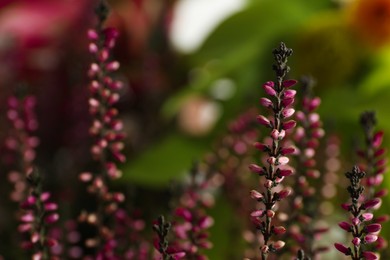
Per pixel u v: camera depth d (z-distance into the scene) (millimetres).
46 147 619
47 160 618
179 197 406
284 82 300
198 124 667
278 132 302
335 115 577
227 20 675
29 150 419
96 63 361
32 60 625
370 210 346
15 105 412
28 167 418
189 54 686
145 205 573
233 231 487
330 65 603
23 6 638
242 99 621
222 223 527
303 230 385
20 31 627
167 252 315
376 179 351
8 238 510
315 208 408
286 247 376
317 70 606
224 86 683
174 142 623
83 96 603
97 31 359
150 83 661
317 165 457
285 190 308
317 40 608
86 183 580
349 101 584
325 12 664
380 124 558
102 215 386
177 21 716
